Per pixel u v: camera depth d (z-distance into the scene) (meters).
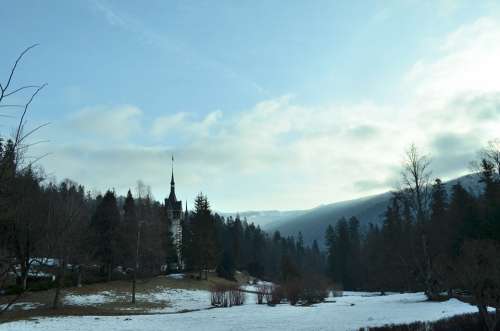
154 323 28.66
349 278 104.06
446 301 35.97
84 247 51.06
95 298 47.72
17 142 4.70
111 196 64.44
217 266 89.88
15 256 5.22
